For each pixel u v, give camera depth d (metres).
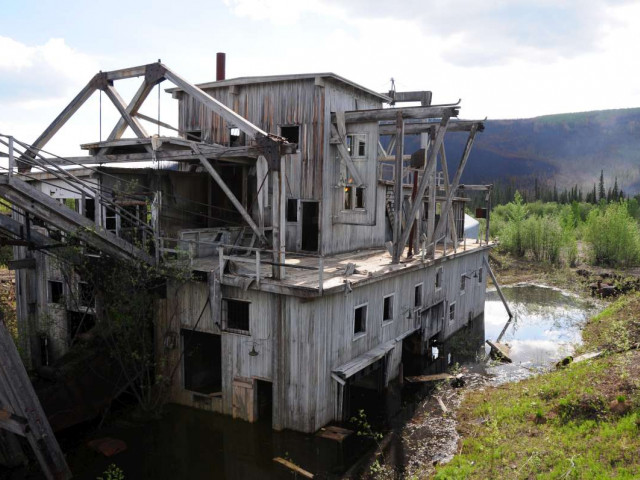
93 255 13.16
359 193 17.86
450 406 13.40
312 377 11.03
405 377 15.77
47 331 15.59
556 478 8.32
